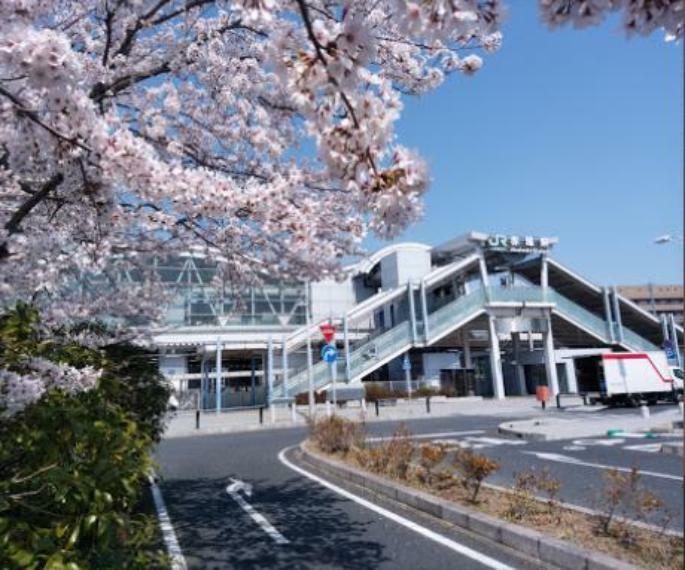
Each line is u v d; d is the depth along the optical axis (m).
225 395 28.06
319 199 4.94
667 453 10.20
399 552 4.95
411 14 1.81
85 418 3.36
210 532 5.78
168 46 5.86
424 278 30.12
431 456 7.19
